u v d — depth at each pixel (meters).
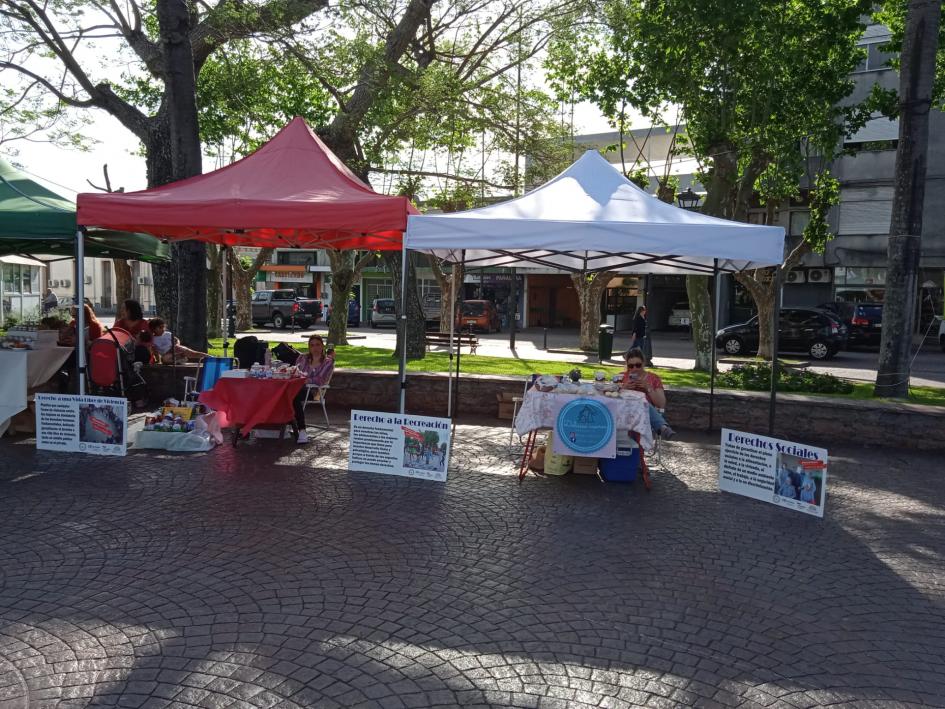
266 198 8.38
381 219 8.17
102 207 8.41
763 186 20.17
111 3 14.20
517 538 5.84
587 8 14.95
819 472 6.66
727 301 36.88
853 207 32.12
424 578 4.96
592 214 8.12
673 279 42.22
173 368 11.31
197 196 8.52
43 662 3.73
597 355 22.38
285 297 36.88
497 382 11.26
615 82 16.78
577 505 6.81
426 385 11.41
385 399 11.49
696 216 8.38
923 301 30.23
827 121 16.27
